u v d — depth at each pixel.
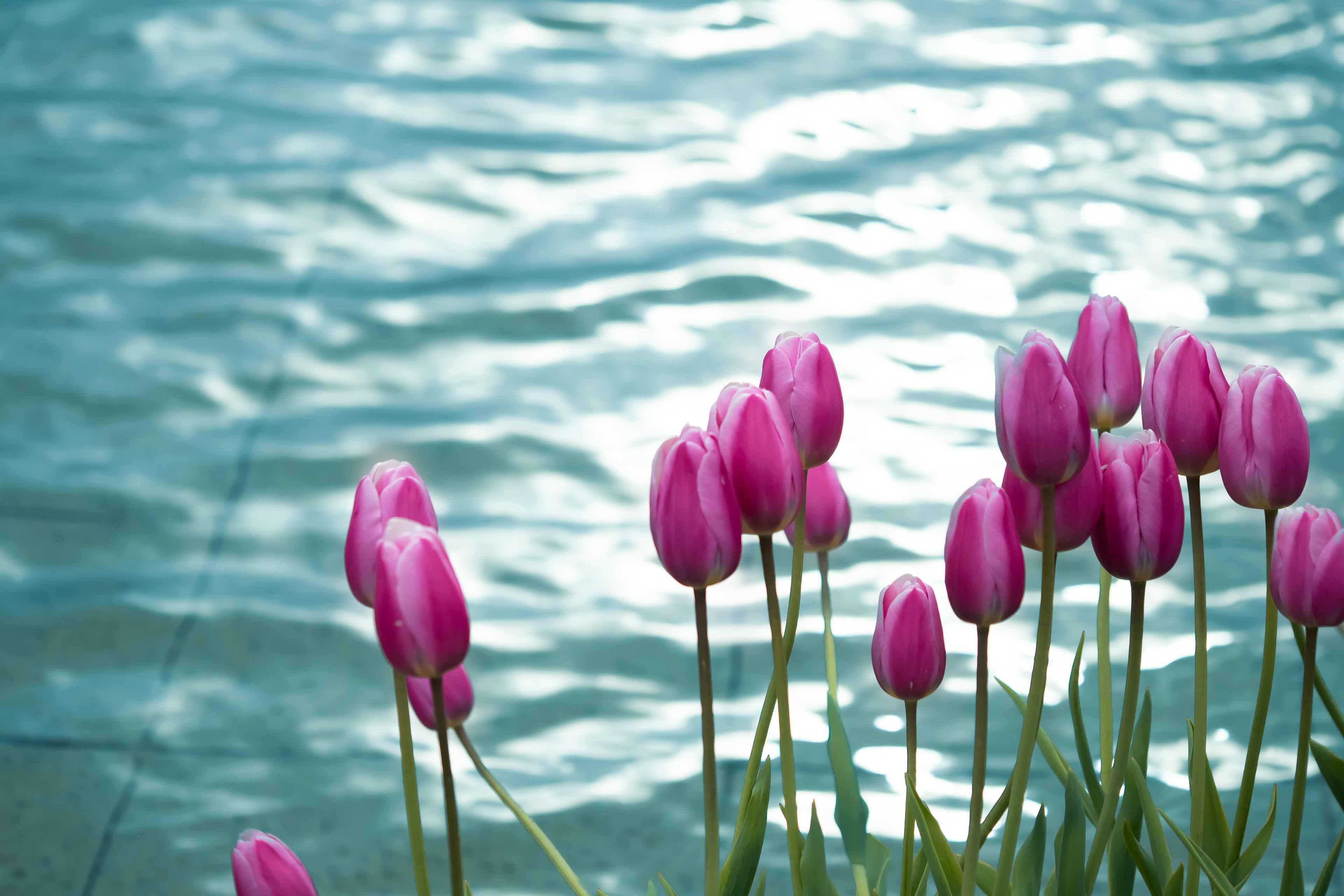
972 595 2.68
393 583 2.61
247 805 4.95
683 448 2.64
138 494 6.79
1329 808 4.56
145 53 11.81
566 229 9.39
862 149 10.44
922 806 2.73
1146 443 2.69
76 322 8.27
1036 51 12.12
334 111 10.95
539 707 5.43
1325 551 2.69
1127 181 9.82
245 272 8.82
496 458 7.08
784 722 2.71
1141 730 2.79
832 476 2.86
